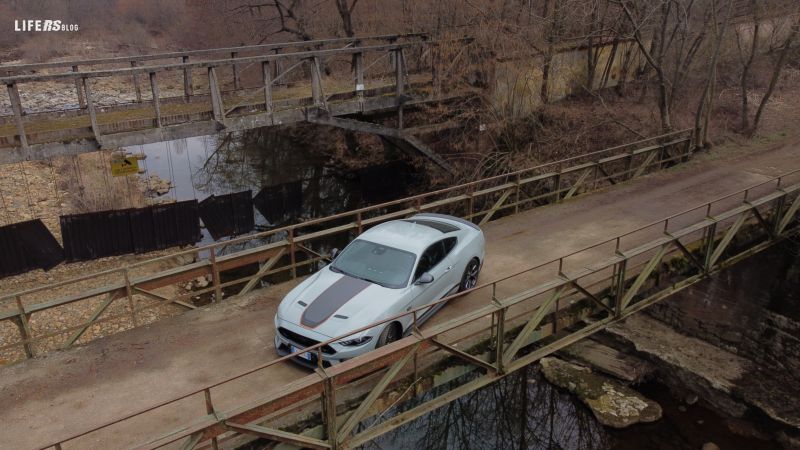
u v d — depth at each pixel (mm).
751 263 15008
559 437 14102
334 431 7004
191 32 44156
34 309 8688
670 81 25125
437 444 14633
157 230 19891
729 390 14547
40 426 7082
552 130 22109
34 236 18109
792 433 13344
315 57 17016
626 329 17094
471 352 8617
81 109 16375
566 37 23016
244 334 9172
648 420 14062
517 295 8602
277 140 35562
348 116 22000
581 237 13250
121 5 61281
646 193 16266
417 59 24953
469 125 22094
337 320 7863
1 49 52250
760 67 26891
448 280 9742
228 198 21109
